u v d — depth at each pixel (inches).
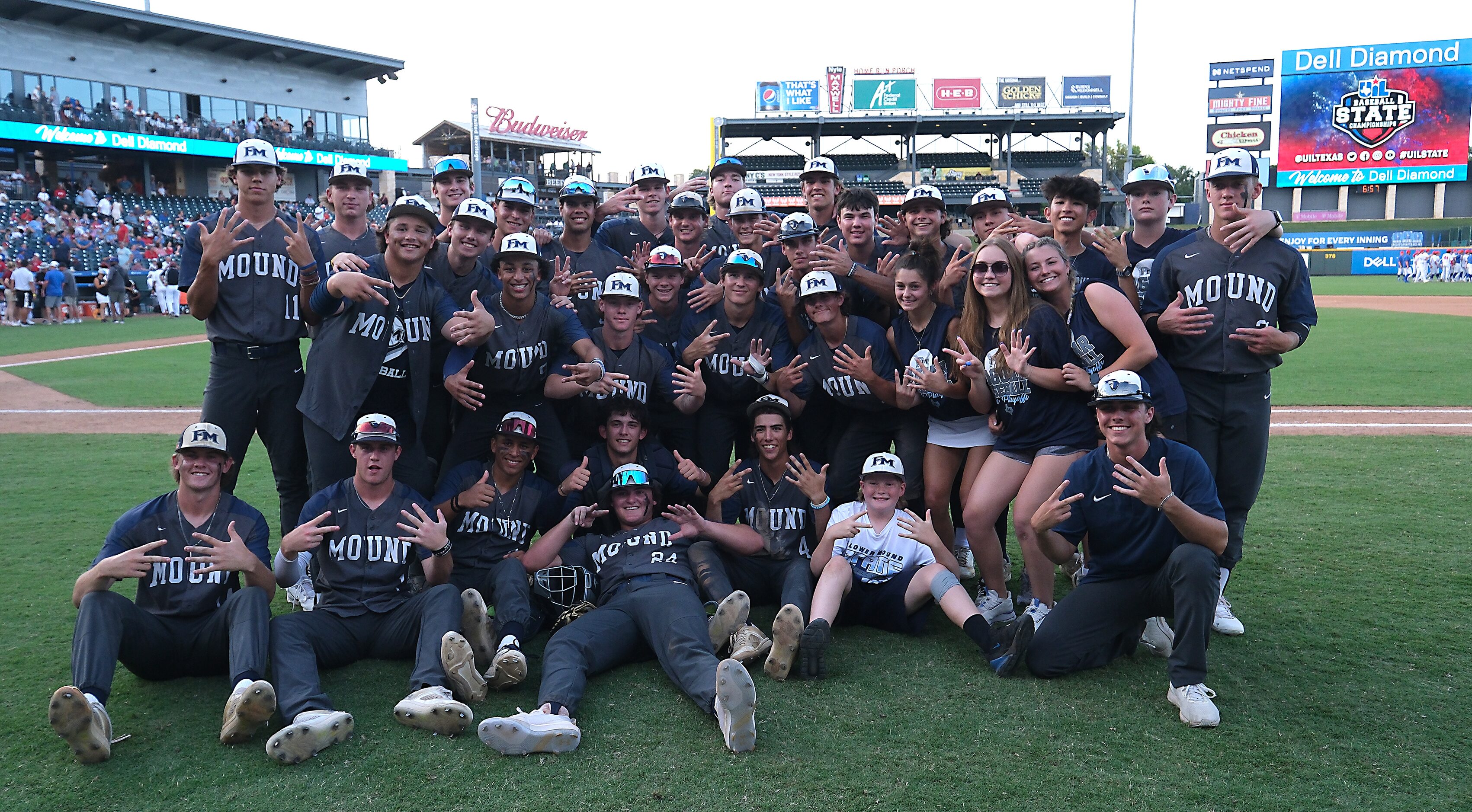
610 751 136.7
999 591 193.9
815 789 125.3
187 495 159.0
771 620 194.5
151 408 475.8
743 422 234.4
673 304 239.8
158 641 154.9
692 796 123.6
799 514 199.9
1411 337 738.8
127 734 143.2
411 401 200.4
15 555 229.5
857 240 244.1
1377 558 221.1
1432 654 167.9
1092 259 211.6
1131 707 150.6
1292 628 181.5
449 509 186.7
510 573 176.2
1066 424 184.7
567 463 209.2
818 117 2081.7
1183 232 221.5
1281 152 1913.1
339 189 247.4
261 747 139.3
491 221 211.0
